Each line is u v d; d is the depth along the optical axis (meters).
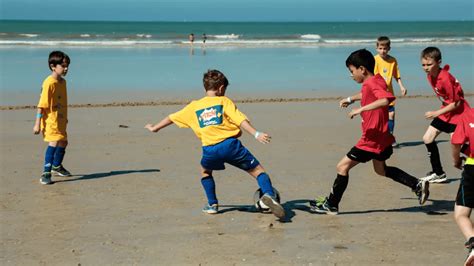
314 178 10.46
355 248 7.09
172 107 18.41
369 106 7.82
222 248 7.09
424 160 12.11
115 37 74.12
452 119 10.05
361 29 127.69
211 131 7.99
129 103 19.03
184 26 133.62
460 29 126.44
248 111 17.80
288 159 11.86
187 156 12.06
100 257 6.81
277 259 6.75
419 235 7.54
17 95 20.70
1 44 52.25
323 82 25.42
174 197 9.23
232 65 33.12
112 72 28.56
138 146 12.96
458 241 7.31
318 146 13.11
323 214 8.43
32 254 6.89
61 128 10.21
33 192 9.51
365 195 9.45
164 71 29.36
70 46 51.34
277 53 44.19
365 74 8.16
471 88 24.00
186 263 6.63
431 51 9.75
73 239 7.39
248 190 9.66
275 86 23.94
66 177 10.47
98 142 13.32
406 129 15.55
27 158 11.80
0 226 7.86
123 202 8.97
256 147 12.94
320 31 116.19
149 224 7.95
